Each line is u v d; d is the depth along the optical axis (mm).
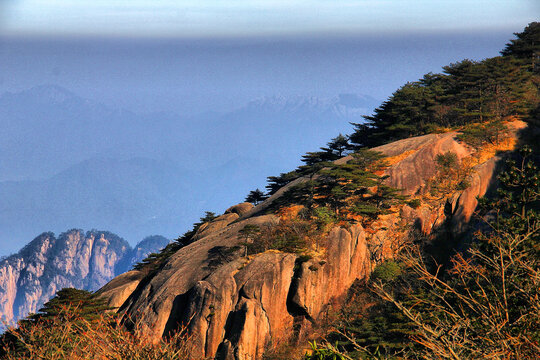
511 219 36969
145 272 107250
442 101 135000
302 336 83000
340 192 95875
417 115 133000
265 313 82438
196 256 94625
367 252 92438
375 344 61094
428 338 12781
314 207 99750
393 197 98375
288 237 91938
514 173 42969
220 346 80312
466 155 108188
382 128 143250
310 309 83750
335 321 83312
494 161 104375
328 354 15344
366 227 96250
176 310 85438
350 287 89062
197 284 84125
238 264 87188
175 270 93125
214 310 81500
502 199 43906
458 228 98062
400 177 105500
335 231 91188
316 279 85312
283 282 84375
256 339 80750
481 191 101250
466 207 99312
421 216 98688
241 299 82750
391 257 93812
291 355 79250
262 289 82938
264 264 85562
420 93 135125
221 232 102375
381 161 108938
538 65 152875
